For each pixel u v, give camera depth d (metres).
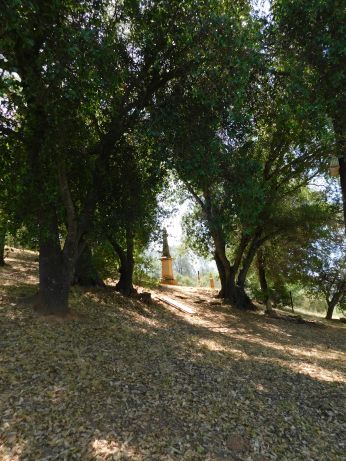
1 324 6.87
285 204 16.03
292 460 4.21
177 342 8.30
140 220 9.28
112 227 8.81
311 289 20.59
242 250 16.81
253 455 4.21
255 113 8.67
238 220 10.05
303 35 7.01
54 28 5.79
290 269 18.02
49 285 7.91
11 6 4.72
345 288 19.75
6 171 7.31
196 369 6.55
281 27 7.10
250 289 20.03
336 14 6.40
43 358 5.75
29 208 7.30
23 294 9.20
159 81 8.02
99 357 6.21
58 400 4.66
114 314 9.65
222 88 6.57
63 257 7.90
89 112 7.12
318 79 7.02
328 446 4.60
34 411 4.36
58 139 6.81
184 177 7.41
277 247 17.80
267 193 14.15
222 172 7.19
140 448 3.99
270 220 15.38
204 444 4.27
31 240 7.91
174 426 4.54
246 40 6.51
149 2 7.18
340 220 16.33
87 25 6.21
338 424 5.16
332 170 8.67
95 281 12.23
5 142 7.44
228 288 17.00
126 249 13.07
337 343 12.00
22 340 6.30
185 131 7.07
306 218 15.40
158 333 8.84
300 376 6.96
